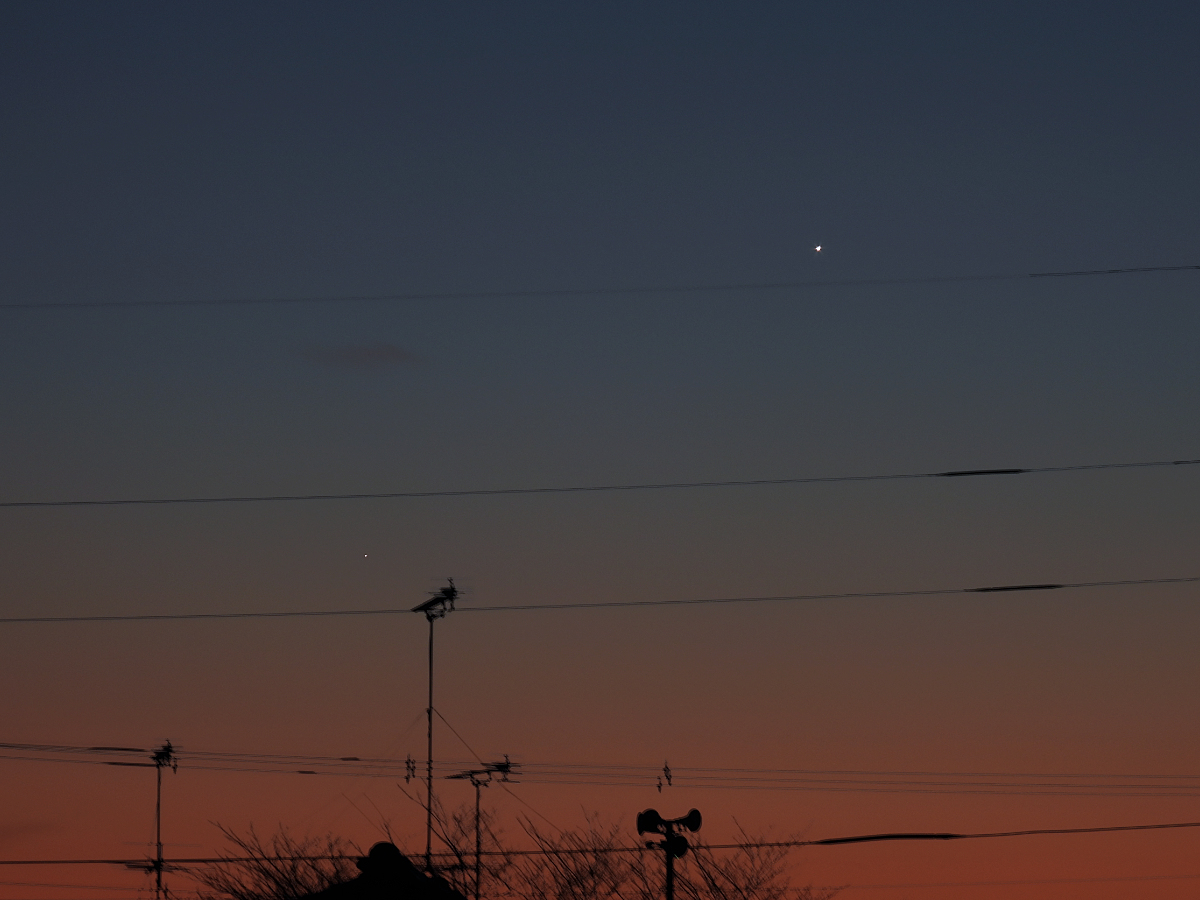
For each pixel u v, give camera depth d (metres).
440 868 40.59
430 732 39.06
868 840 35.31
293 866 43.28
